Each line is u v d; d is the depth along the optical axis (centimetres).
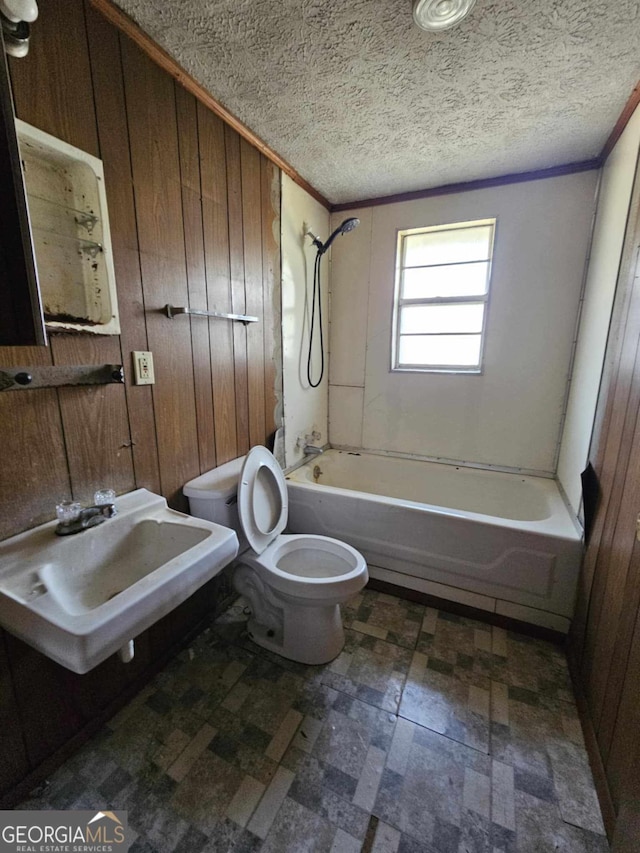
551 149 187
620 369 135
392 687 140
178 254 141
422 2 101
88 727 121
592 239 203
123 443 127
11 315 70
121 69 114
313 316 252
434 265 248
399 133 172
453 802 104
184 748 118
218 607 179
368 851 93
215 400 169
